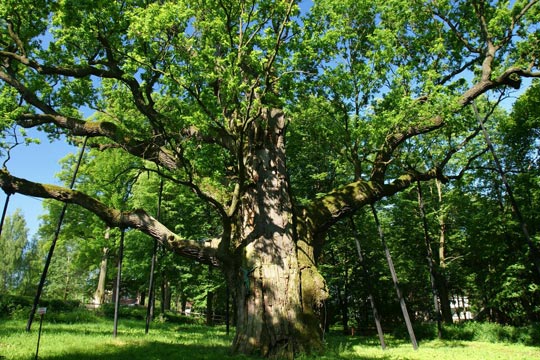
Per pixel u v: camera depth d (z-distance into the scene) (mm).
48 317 22500
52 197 14875
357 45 17125
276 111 14781
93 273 54094
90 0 12828
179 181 12078
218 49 13984
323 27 15625
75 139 18750
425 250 32125
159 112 15727
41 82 16875
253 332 12062
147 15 11492
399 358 12398
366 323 34500
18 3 14148
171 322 32438
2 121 14844
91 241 32000
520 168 24734
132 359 10227
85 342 13797
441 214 28344
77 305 31031
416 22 18000
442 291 28344
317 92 16406
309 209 15039
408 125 15172
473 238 24750
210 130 14484
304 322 12414
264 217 13523
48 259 17516
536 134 24375
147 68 13438
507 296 22469
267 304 12344
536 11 15578
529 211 22484
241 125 12602
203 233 31359
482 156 25781
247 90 13227
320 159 27156
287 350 11742
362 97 17094
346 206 15266
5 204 14656
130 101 17297
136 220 14641
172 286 38375
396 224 33125
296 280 12883
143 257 31812
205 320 36438
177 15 11430
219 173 13953
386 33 15625
